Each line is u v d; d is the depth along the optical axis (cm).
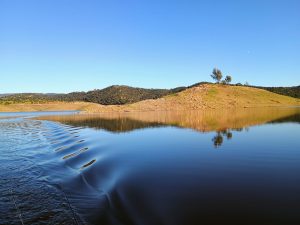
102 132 3584
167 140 2752
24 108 17062
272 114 6562
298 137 2808
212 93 13900
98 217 1012
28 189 1373
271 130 3406
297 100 15200
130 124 4619
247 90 15688
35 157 2158
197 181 1366
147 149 2295
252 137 2847
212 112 7950
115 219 981
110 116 7062
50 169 1769
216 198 1120
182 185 1308
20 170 1755
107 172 1606
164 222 929
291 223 882
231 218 930
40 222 1008
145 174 1523
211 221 914
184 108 10838
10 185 1444
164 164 1750
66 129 4206
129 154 2108
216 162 1775
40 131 4172
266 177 1412
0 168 1811
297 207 1003
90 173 1603
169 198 1141
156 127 3975
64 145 2720
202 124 4297
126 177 1477
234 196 1136
